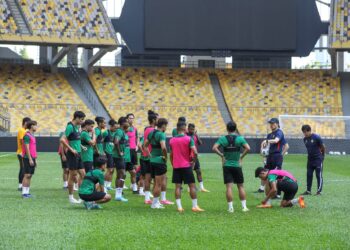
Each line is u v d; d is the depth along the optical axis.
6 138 42.25
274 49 50.44
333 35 49.78
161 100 50.69
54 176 23.41
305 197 16.73
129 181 21.78
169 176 24.66
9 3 48.88
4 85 49.69
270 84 52.94
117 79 52.34
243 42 50.22
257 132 48.31
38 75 51.47
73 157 14.80
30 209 13.48
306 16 50.78
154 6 50.09
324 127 47.16
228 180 13.53
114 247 9.35
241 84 52.88
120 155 15.62
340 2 51.16
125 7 50.31
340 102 51.31
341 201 15.71
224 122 49.03
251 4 50.16
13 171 25.42
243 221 12.04
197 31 50.19
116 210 13.53
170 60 55.16
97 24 49.50
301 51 50.72
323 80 53.44
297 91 52.34
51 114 47.72
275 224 11.69
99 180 13.77
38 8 49.22
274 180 14.16
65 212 13.04
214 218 12.41
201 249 9.29
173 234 10.49
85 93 50.53
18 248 9.19
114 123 17.56
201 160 36.16
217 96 51.75
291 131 47.12
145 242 9.77
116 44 49.06
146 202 15.09
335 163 33.66
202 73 53.94
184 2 50.12
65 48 49.09
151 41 50.22
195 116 49.44
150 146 15.08
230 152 13.52
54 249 9.13
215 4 50.09
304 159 36.62
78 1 50.25
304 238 10.26
